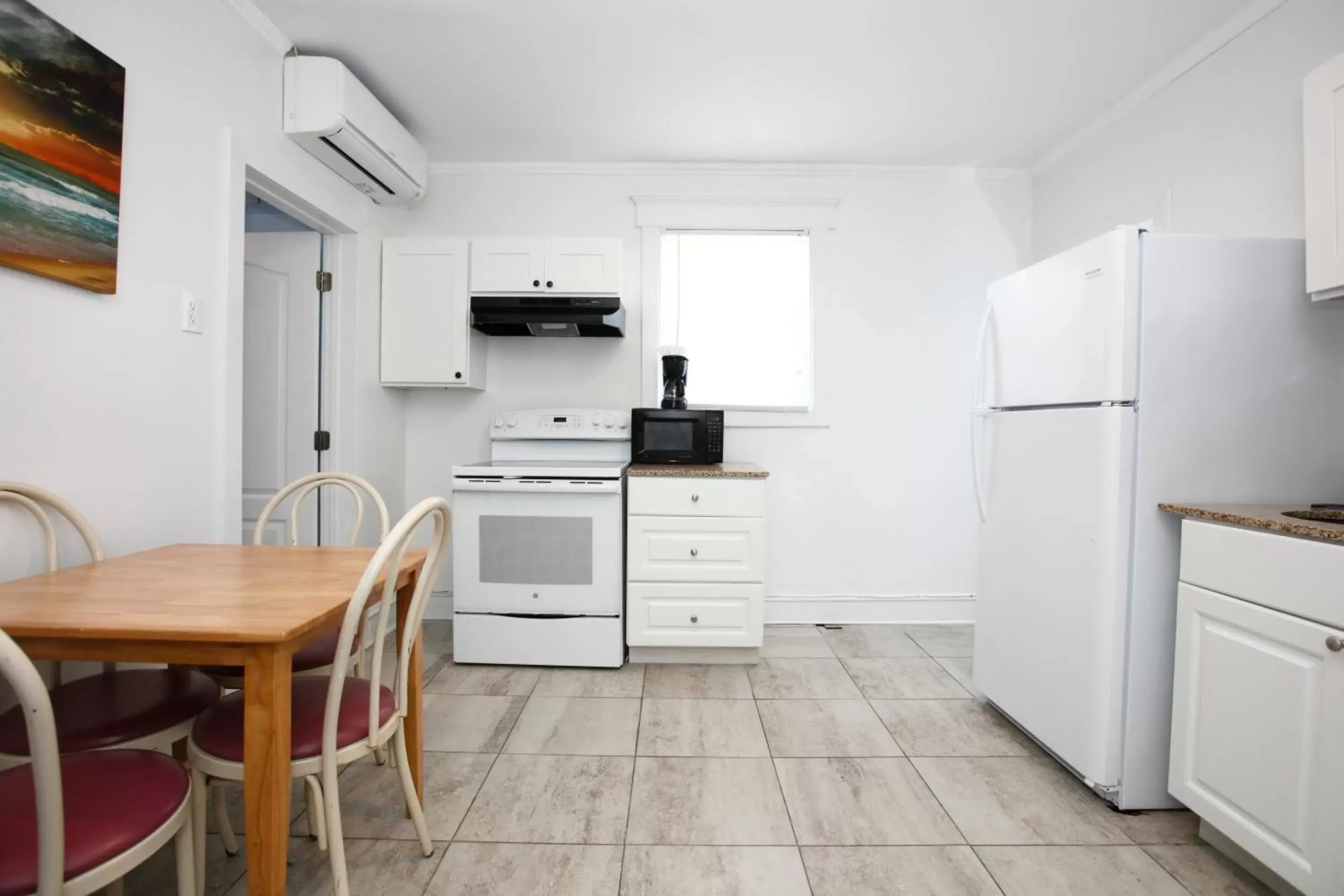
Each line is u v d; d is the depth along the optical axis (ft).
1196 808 4.62
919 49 7.00
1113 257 5.05
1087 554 5.29
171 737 3.84
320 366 8.47
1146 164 7.79
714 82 7.71
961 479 10.30
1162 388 5.05
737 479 8.20
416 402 10.19
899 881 4.33
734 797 5.31
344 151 7.44
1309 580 3.83
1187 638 4.77
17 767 3.06
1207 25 6.56
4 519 4.09
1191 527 4.77
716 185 10.16
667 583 8.23
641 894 4.19
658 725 6.61
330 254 8.52
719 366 10.30
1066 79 7.62
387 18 6.50
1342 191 4.55
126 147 4.87
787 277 10.30
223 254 5.96
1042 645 5.89
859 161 9.95
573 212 10.11
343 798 5.24
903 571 10.32
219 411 5.92
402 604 4.79
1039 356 5.99
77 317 4.49
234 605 3.48
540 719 6.73
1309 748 3.80
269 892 3.22
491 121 8.69
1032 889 4.27
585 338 10.11
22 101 3.98
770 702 7.23
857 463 10.27
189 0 5.52
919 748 6.19
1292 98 5.95
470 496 8.16
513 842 4.71
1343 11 5.51
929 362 10.26
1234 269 5.06
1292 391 5.10
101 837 2.61
